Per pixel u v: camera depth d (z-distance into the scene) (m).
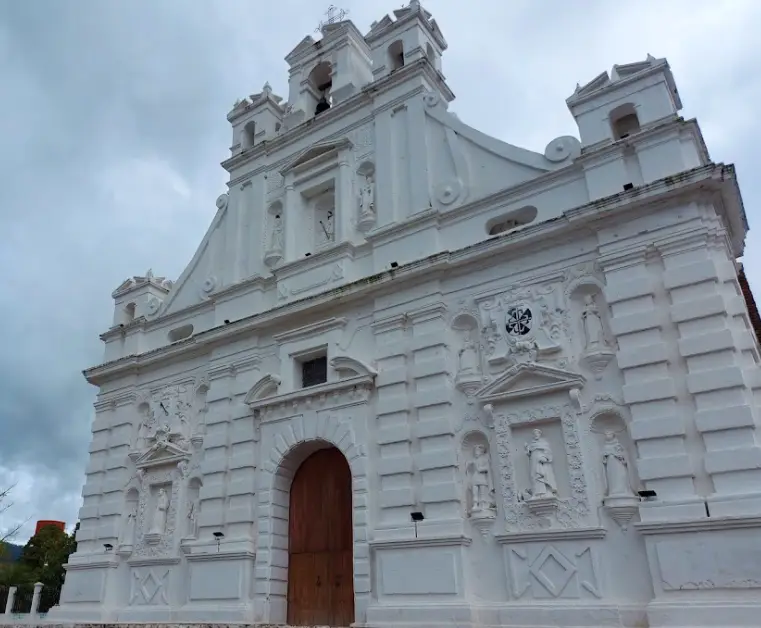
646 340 13.83
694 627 11.50
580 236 15.58
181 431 21.14
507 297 16.11
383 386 16.97
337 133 21.59
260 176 23.27
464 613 13.81
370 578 15.53
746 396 12.51
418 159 19.14
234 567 17.75
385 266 18.36
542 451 14.34
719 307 13.19
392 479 15.96
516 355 15.39
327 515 17.75
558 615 12.97
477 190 17.92
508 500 14.45
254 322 20.05
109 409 23.59
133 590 19.91
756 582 11.38
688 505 12.29
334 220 20.94
